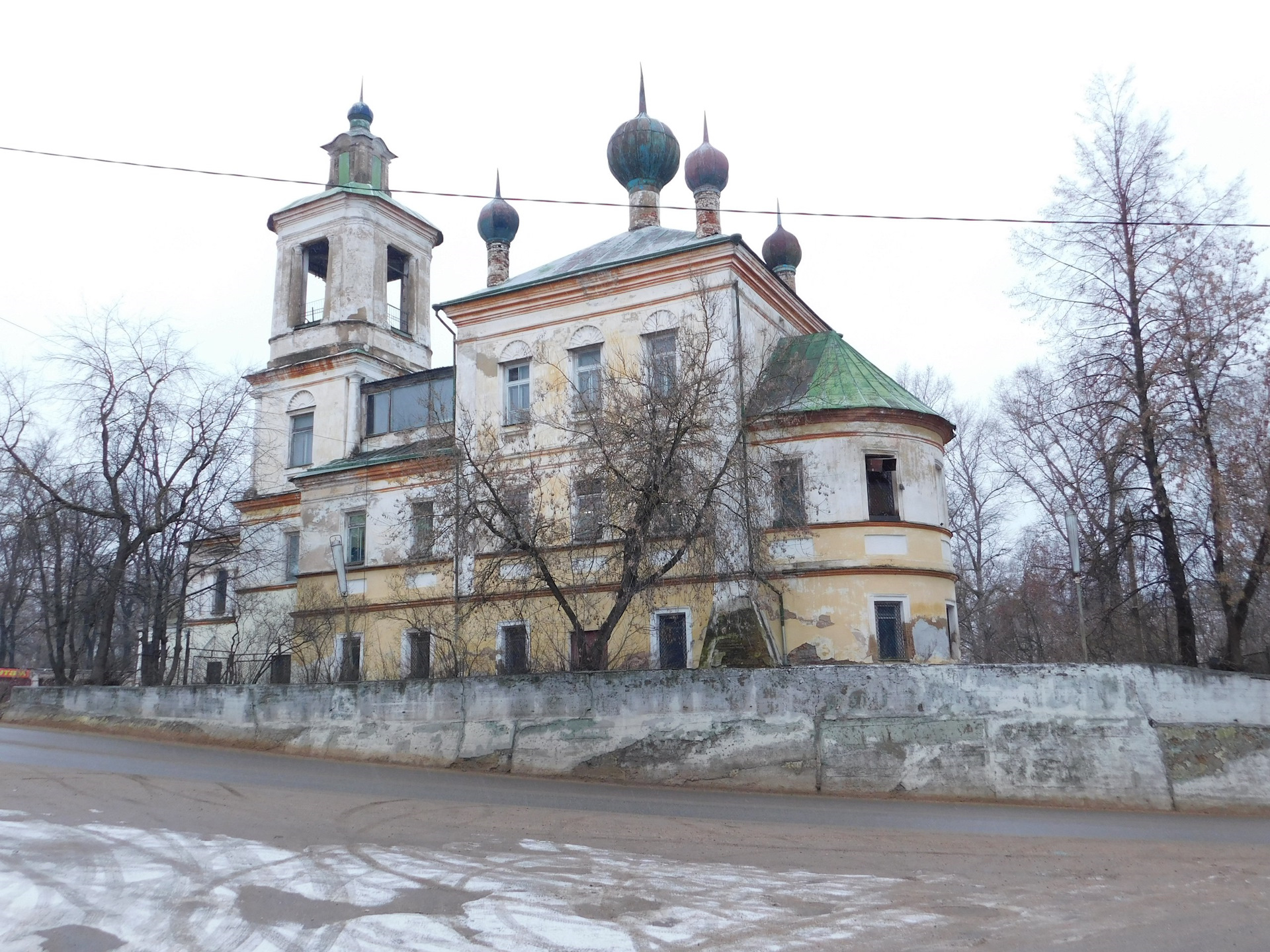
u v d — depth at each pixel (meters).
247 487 34.75
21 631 52.97
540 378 28.70
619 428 20.11
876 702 16.25
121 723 23.58
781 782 16.11
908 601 23.95
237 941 7.35
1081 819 13.76
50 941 7.34
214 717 22.03
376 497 32.22
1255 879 9.91
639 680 17.64
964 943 7.55
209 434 30.48
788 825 12.79
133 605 36.47
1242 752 15.49
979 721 15.84
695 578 20.91
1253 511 21.05
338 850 10.56
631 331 27.58
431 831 11.86
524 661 27.00
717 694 17.05
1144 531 23.62
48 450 32.47
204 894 8.59
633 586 19.84
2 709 26.50
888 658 23.73
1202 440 22.11
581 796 15.16
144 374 29.73
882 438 24.77
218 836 11.16
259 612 35.75
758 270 27.61
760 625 22.92
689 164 31.66
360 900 8.48
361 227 37.97
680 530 19.94
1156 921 8.21
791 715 16.52
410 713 19.47
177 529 30.78
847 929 7.88
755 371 26.30
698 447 20.08
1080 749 15.46
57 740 21.30
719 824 12.74
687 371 20.66
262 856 10.12
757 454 23.30
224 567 36.56
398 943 7.34
